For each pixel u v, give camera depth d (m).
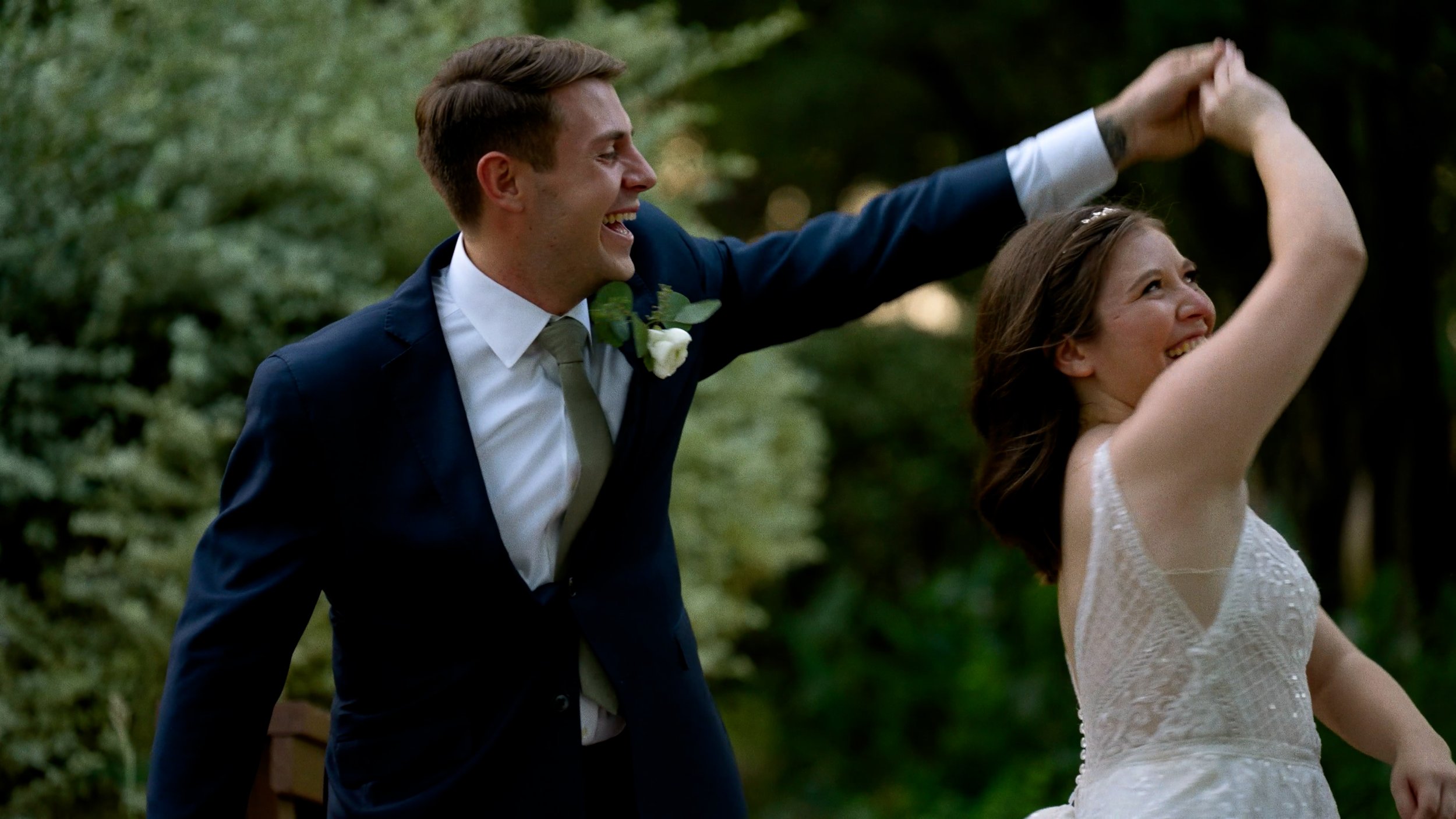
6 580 5.76
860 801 10.10
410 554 3.03
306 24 6.62
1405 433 10.16
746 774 10.70
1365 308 9.89
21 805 5.39
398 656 3.09
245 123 6.22
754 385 7.75
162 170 6.02
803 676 11.73
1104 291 2.84
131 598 5.67
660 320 3.14
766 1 14.34
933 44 14.11
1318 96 9.21
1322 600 10.35
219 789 2.95
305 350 3.10
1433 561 10.27
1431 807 2.82
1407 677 8.33
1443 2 8.87
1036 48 13.24
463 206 3.10
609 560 3.12
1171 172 9.83
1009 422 2.97
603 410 3.15
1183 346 2.84
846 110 15.16
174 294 6.06
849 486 14.98
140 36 5.92
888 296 3.47
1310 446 10.38
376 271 6.38
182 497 5.73
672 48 7.81
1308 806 2.63
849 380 15.55
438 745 3.04
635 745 3.08
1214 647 2.63
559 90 3.01
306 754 3.79
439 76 3.13
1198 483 2.64
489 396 3.13
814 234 3.49
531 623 3.05
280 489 3.04
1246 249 9.94
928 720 10.54
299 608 3.06
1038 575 3.02
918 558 15.02
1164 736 2.63
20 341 5.49
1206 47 3.29
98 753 5.61
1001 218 3.41
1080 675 2.77
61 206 5.75
